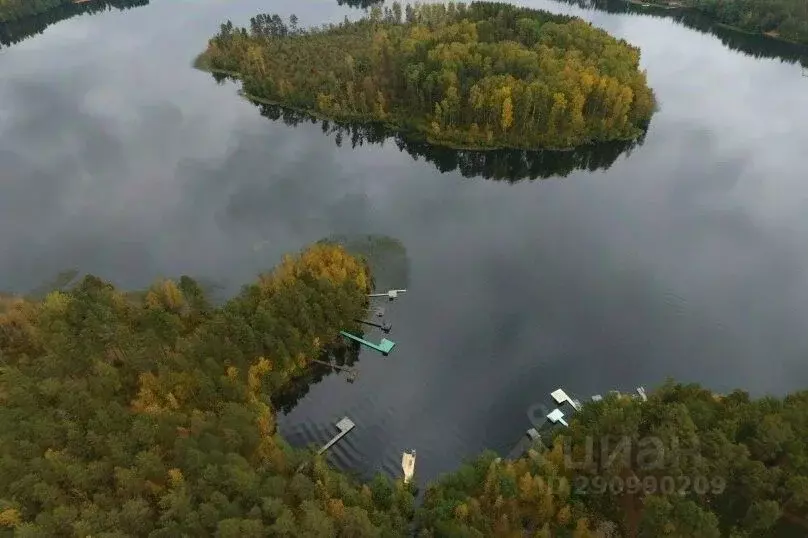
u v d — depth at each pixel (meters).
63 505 74.12
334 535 74.31
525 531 80.31
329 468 89.81
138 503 74.50
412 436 101.31
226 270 139.75
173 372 94.94
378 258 142.25
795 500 73.88
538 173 187.38
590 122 189.75
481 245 149.25
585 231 155.38
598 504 82.19
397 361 115.00
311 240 149.38
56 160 182.75
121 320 108.94
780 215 159.88
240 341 101.75
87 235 152.25
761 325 125.75
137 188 170.25
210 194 168.12
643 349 119.69
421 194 171.62
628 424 81.88
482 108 184.88
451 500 80.50
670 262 143.62
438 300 130.12
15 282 138.25
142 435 83.88
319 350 112.69
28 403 89.06
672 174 180.62
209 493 76.69
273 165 183.62
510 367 114.69
